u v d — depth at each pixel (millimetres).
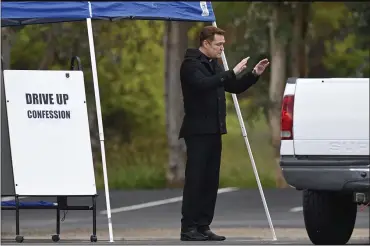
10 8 22297
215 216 37250
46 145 21484
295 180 21625
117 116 63375
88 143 21672
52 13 22406
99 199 44375
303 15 52469
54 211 37781
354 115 21359
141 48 55688
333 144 21438
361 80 21406
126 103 63375
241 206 41375
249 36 54031
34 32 49156
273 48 52938
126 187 54125
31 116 21484
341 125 21422
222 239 22922
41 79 21578
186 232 22781
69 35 48812
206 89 22094
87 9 22484
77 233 29297
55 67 51750
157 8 23297
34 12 22344
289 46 53250
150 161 61938
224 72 22078
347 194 22594
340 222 23156
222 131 22750
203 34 22594
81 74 21750
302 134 21609
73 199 43938
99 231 30750
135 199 44906
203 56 22609
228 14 54188
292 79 21859
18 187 21297
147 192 49000
